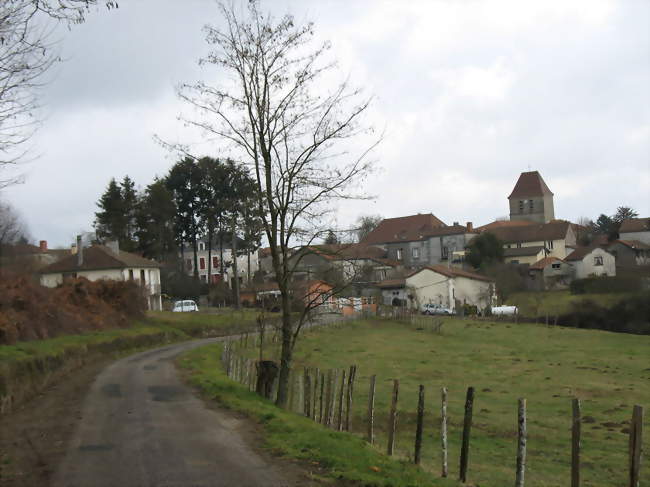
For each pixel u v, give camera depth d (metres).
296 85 18.05
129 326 47.53
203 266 101.94
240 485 9.58
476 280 78.88
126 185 84.31
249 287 35.84
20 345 25.44
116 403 18.47
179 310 63.81
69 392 21.23
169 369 28.39
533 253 92.81
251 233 18.72
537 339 50.59
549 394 28.22
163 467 10.71
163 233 81.06
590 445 19.34
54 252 77.62
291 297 21.64
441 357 40.62
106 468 10.70
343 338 51.12
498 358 40.25
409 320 63.25
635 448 9.09
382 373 33.94
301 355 39.81
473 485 11.59
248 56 17.77
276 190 18.14
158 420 15.35
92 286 47.06
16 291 28.80
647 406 25.47
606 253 84.88
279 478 9.97
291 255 19.34
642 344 46.53
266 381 20.20
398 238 105.44
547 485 14.85
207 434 13.51
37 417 16.16
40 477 10.17
